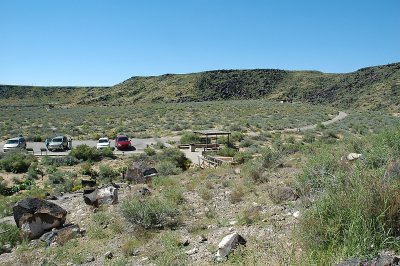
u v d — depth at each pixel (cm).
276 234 807
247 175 1670
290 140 4722
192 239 934
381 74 14700
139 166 2386
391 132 1291
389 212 593
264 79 17962
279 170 1678
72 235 1146
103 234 1110
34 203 1266
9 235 1202
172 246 868
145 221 1102
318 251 594
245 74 18625
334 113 9169
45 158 3831
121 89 18838
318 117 8169
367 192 627
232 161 2831
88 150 3969
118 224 1150
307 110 9812
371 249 551
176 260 794
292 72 19150
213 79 18050
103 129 6925
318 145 2439
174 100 16038
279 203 1113
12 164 3388
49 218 1255
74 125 7444
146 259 856
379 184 640
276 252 678
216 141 4994
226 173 1959
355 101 12975
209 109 10219
